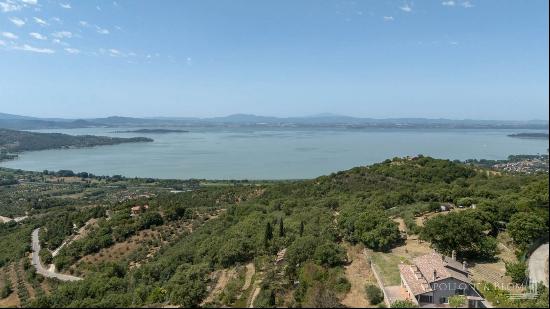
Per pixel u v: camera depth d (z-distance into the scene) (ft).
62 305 280.92
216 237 395.55
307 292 212.84
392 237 289.53
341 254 267.18
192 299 236.02
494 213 311.88
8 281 413.39
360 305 203.31
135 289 284.41
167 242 458.91
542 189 328.08
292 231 355.77
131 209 611.88
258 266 282.97
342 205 474.49
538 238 263.29
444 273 211.82
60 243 522.47
